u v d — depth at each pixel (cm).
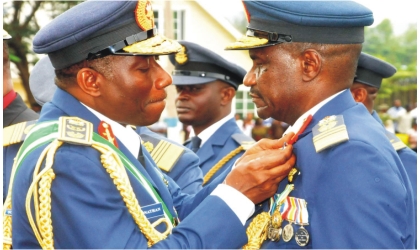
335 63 198
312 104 200
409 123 1277
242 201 193
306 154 192
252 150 205
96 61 192
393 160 185
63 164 181
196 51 366
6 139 249
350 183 178
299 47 197
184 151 286
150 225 187
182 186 276
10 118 267
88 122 193
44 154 182
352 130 188
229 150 359
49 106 201
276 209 195
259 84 203
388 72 357
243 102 1588
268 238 199
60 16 196
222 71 371
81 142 185
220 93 371
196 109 367
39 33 196
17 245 193
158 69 200
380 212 174
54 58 197
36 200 178
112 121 200
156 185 209
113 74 193
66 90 199
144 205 195
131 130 209
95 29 189
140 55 194
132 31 194
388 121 1316
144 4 194
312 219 186
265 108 206
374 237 172
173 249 183
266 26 199
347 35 198
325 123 194
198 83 365
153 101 198
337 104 199
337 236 177
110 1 191
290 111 203
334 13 194
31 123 252
